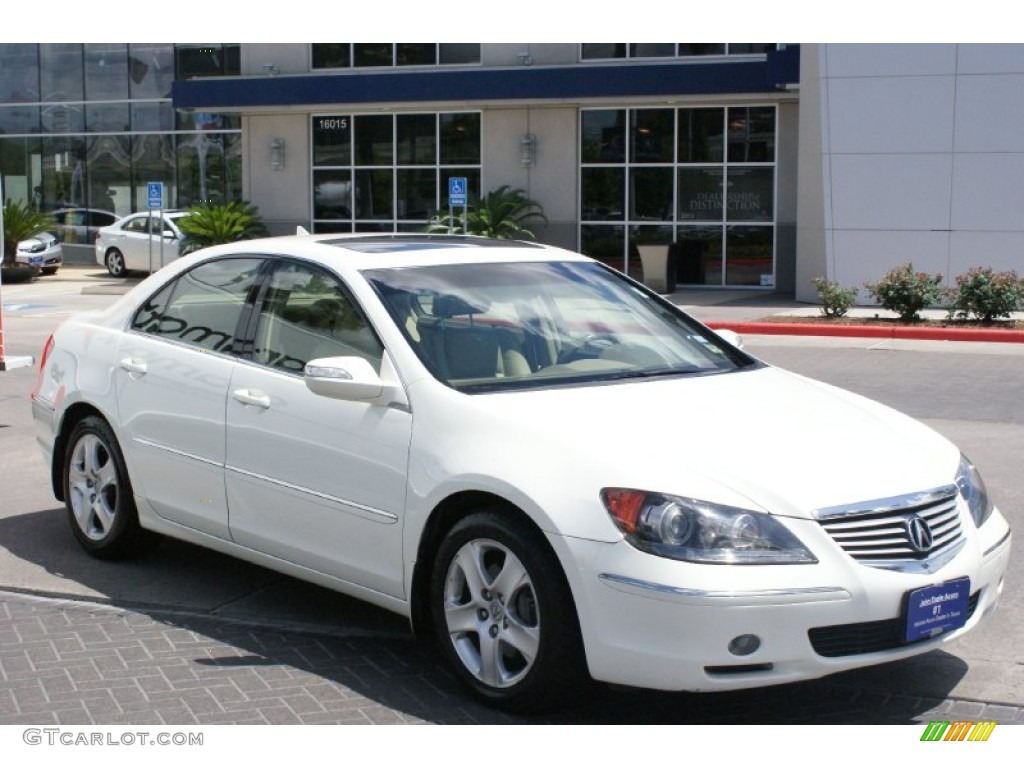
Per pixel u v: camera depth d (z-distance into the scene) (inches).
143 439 243.3
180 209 1318.9
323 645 213.3
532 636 176.9
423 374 197.5
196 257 249.6
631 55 1038.4
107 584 246.5
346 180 1144.2
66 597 239.1
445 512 190.4
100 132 1389.0
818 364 605.3
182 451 234.4
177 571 255.6
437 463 187.5
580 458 174.4
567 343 215.9
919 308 771.4
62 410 265.1
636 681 165.9
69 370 265.1
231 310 235.0
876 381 538.3
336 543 206.1
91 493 261.9
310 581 216.8
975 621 181.6
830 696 191.8
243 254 239.1
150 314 253.4
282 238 247.9
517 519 178.5
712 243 1035.3
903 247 867.4
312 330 218.2
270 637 217.3
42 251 1201.4
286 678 197.9
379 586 200.4
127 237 1216.8
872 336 739.4
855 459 180.5
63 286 1138.0
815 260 898.7
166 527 243.4
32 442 394.9
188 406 232.7
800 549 164.9
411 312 209.2
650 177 1047.6
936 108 846.5
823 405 204.2
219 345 233.6
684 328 235.9
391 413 197.6
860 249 878.4
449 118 1105.4
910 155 856.9
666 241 1011.9
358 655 208.5
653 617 163.5
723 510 165.8
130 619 226.7
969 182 845.2
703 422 186.7
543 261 237.9
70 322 277.3
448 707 185.9
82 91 1391.5
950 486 183.0
